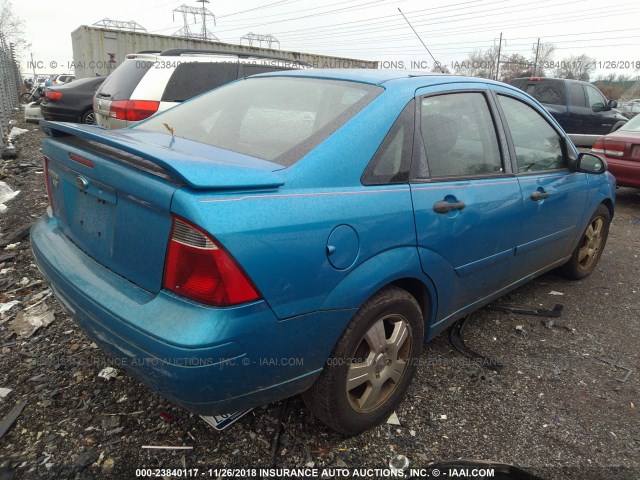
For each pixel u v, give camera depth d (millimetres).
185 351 1635
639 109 23109
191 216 1637
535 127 3443
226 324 1667
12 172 7887
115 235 1978
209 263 1647
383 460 2248
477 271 2840
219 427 2248
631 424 2570
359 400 2326
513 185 3031
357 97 2412
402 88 2498
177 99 6062
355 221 2041
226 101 2793
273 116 2443
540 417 2588
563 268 4316
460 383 2842
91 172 2037
